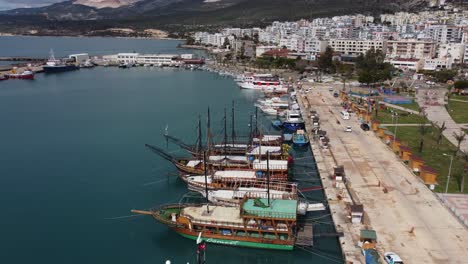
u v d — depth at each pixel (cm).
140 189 11038
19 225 9219
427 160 11788
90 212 9781
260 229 7900
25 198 10556
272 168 10844
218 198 9375
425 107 19350
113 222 9306
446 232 7794
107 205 10131
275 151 12331
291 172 11731
